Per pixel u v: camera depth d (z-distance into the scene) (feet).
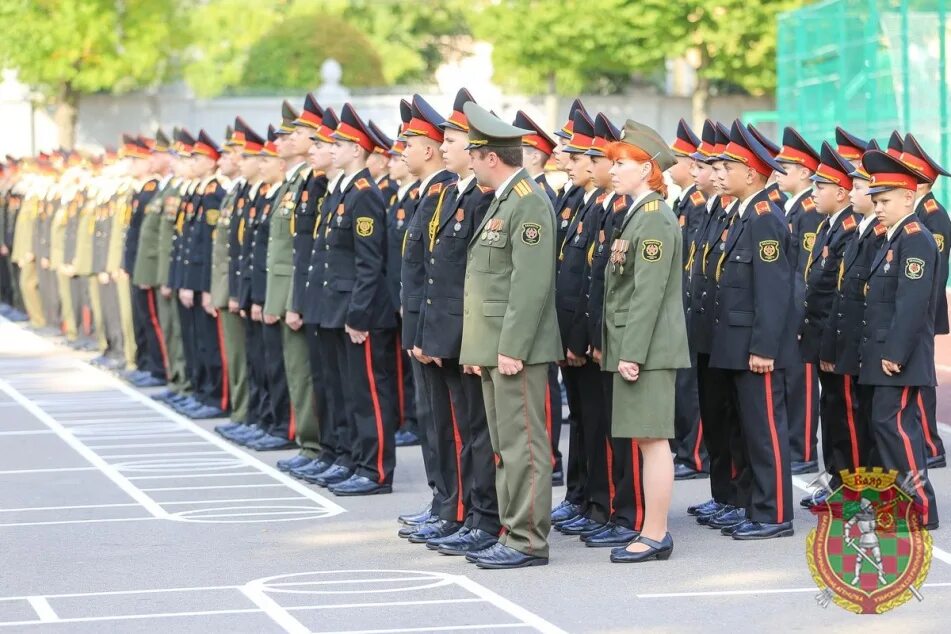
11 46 166.50
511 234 34.45
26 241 93.50
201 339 59.98
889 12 110.42
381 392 44.62
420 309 38.17
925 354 37.65
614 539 37.04
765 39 167.02
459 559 35.91
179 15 185.37
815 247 43.32
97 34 167.84
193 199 59.11
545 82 191.72
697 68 175.11
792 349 37.76
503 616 30.40
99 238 75.51
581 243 39.22
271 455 51.72
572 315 39.04
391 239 48.03
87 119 183.62
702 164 44.68
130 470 49.06
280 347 51.47
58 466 49.96
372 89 181.57
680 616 30.19
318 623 30.09
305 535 38.93
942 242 44.96
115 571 34.96
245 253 52.42
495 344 34.45
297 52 183.93
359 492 44.47
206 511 42.22
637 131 35.06
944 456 46.91
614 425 34.94
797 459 47.19
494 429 35.12
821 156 42.60
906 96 107.14
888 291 37.81
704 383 39.27
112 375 73.26
